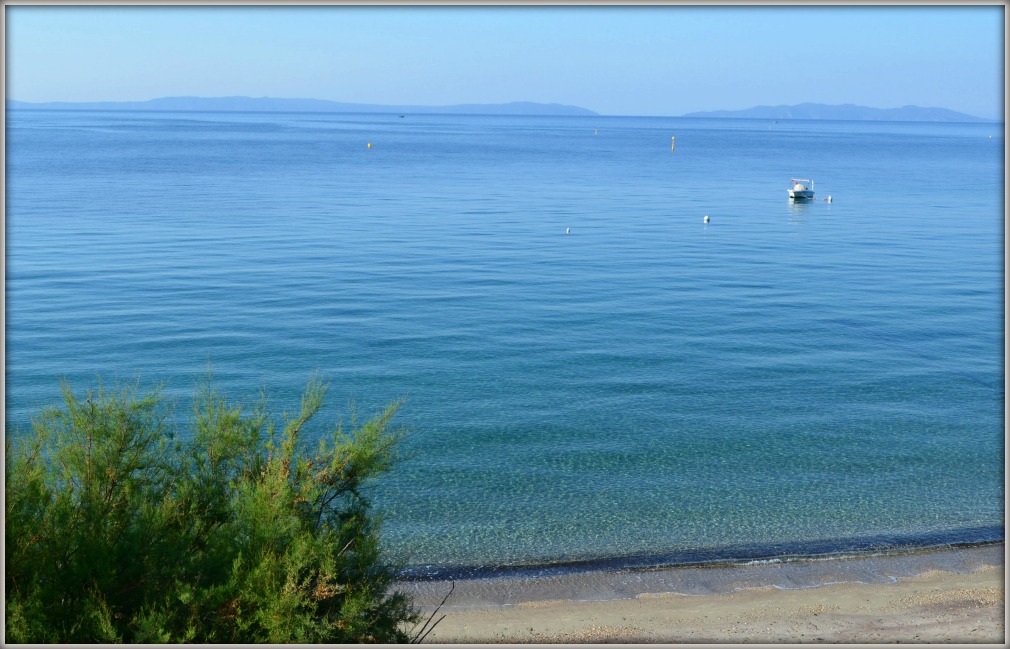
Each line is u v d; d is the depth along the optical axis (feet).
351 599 27.48
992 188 289.53
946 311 112.37
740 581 44.80
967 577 45.03
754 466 60.80
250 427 31.14
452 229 178.29
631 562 46.96
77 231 162.61
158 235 160.56
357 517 30.73
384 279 125.59
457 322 101.60
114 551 25.52
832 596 42.98
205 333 94.48
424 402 73.67
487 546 48.67
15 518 24.71
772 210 222.69
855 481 58.44
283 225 178.29
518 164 376.89
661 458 62.03
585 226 186.91
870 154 517.55
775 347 93.35
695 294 119.96
